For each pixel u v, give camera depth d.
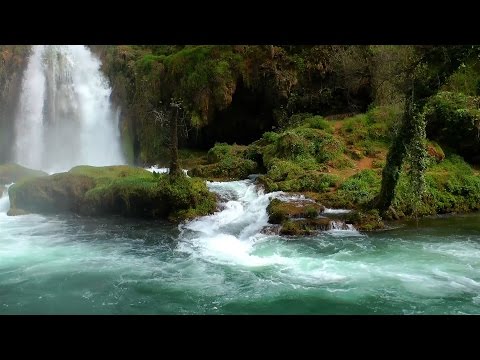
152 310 10.33
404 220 17.17
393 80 19.33
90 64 33.34
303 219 16.11
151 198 18.16
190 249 14.67
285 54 28.55
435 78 15.20
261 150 24.58
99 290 11.48
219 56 27.86
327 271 12.38
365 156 22.72
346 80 28.72
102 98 32.53
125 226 17.52
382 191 16.75
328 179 19.33
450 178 19.66
